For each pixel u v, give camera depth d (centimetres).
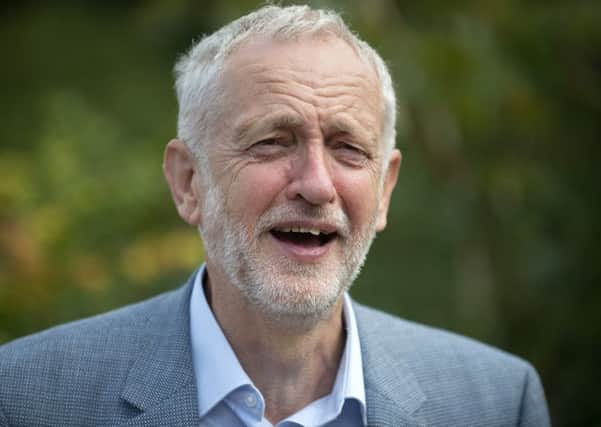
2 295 457
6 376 273
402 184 608
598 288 501
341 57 270
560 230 516
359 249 273
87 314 484
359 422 283
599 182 518
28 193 516
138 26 663
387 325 312
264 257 263
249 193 262
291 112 259
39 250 480
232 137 265
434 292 633
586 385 490
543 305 518
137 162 601
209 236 275
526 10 523
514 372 316
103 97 834
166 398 267
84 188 551
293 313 261
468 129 516
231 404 271
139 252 518
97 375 274
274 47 265
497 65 498
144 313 296
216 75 271
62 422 266
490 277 539
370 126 272
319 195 255
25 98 833
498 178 517
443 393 297
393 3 509
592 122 527
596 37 517
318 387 282
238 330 275
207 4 548
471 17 512
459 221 546
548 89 520
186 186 288
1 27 957
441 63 489
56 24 951
